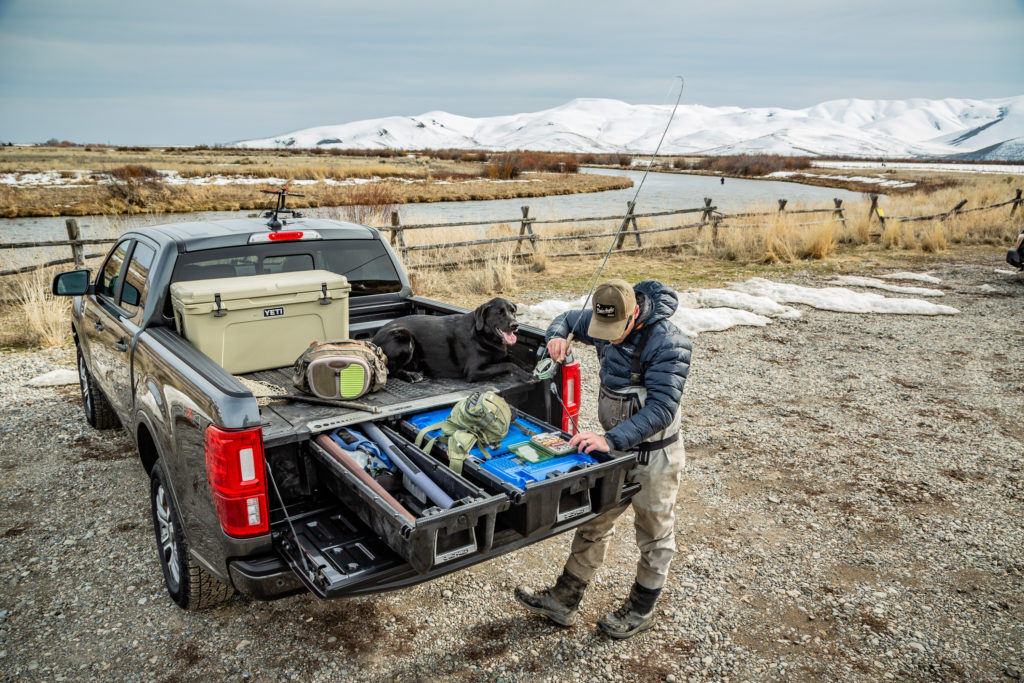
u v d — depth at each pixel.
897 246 15.98
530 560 3.81
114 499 4.31
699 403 6.31
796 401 6.38
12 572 3.54
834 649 3.07
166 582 3.37
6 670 2.83
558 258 14.34
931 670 2.93
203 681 2.79
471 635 3.13
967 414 6.05
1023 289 11.49
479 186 39.81
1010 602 3.43
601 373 2.98
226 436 2.45
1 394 6.21
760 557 3.82
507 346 3.77
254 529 2.54
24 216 22.44
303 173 42.78
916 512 4.33
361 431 3.08
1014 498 4.52
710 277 12.39
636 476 2.90
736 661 2.98
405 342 3.73
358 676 2.84
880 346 8.19
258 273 4.04
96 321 4.47
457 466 2.77
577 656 3.00
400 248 11.85
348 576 2.31
